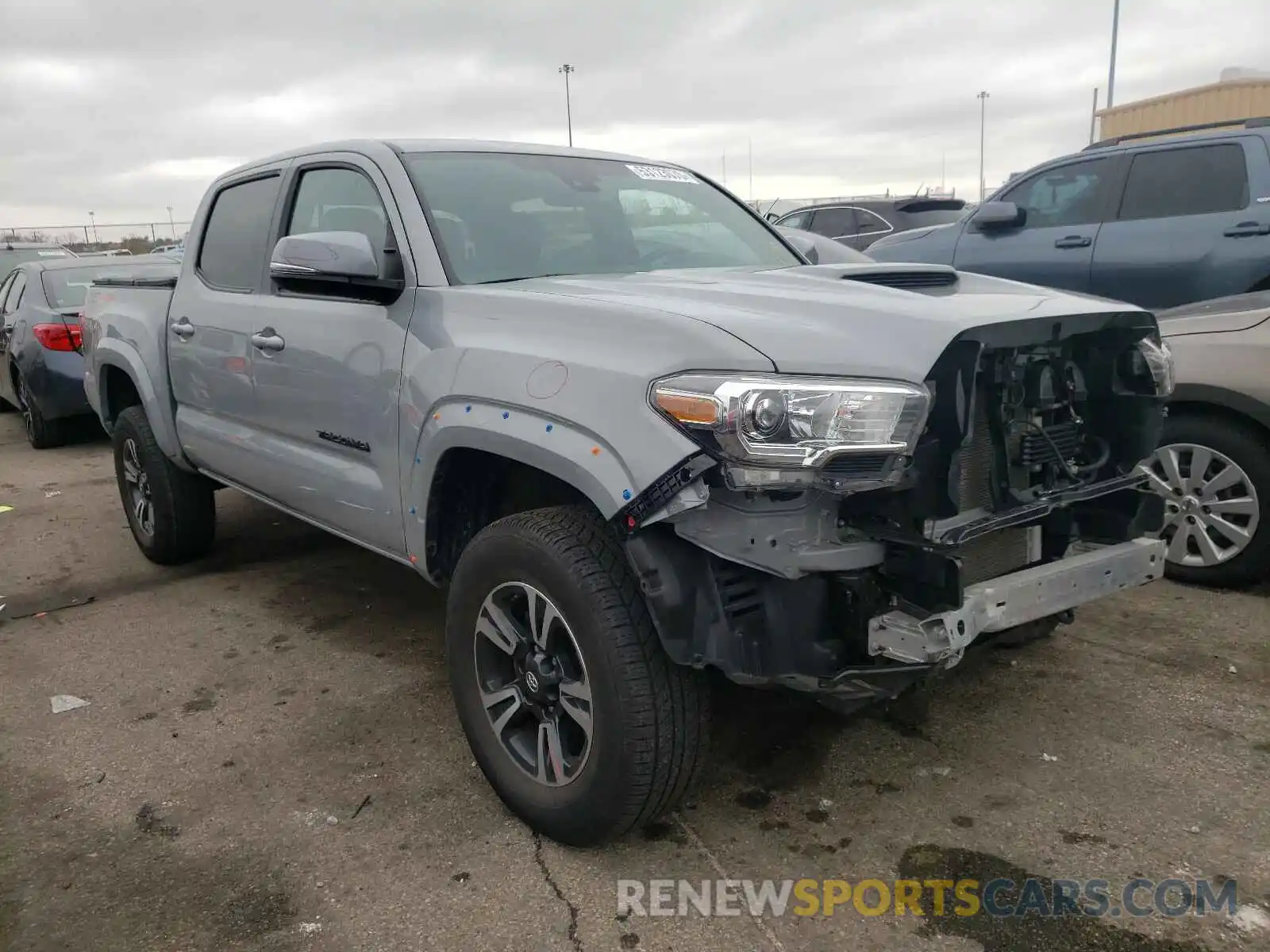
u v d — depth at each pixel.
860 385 2.13
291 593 4.67
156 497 4.83
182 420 4.45
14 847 2.66
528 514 2.54
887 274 2.81
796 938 2.24
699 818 2.71
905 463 2.19
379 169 3.28
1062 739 3.05
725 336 2.22
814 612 2.24
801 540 2.20
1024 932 2.23
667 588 2.20
